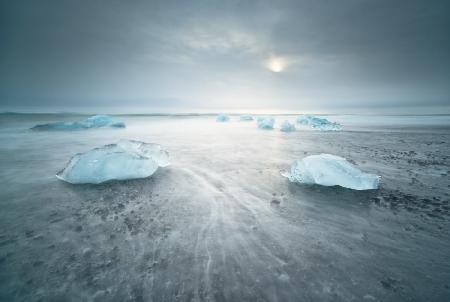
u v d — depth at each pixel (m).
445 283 1.57
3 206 2.75
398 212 2.61
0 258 1.82
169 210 2.68
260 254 1.88
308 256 1.85
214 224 2.36
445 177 3.89
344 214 2.57
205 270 1.69
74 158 3.76
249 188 3.40
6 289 1.53
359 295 1.47
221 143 7.64
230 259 1.81
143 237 2.12
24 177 3.82
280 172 4.22
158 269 1.70
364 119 23.78
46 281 1.59
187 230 2.24
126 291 1.50
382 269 1.70
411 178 3.83
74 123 12.36
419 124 16.39
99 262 1.78
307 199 2.99
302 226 2.32
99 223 2.37
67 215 2.54
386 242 2.04
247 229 2.26
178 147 6.82
